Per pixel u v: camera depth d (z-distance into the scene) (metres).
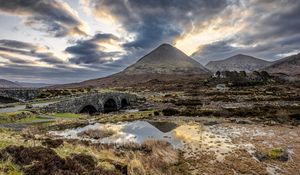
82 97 53.34
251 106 59.59
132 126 39.75
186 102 72.06
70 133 32.50
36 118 38.44
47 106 43.41
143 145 25.75
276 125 38.12
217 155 23.22
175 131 35.28
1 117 33.56
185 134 32.84
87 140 28.09
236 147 25.61
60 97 64.62
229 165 20.84
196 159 22.36
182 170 19.98
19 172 9.85
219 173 19.42
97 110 59.81
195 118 47.84
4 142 14.19
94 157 14.52
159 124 41.81
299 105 57.38
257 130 34.72
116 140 29.42
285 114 45.94
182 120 45.62
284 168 20.41
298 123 39.22
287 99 69.44
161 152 23.16
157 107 67.19
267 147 25.64
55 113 44.41
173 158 21.98
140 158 20.08
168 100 79.81
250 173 19.44
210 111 52.50
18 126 31.25
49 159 11.34
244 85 114.44
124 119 46.94
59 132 32.66
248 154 23.36
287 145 26.48
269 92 88.44
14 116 35.28
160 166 19.72
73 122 39.53
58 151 14.37
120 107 73.81
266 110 52.16
